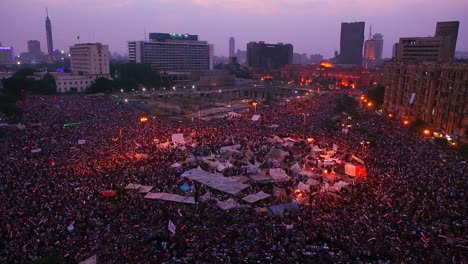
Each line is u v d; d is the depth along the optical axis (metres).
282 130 89.06
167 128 89.94
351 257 32.22
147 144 72.94
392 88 126.56
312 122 100.12
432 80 99.12
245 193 49.06
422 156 64.75
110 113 112.25
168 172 55.81
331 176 55.50
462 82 86.50
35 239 34.41
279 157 63.78
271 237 35.19
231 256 31.72
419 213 40.34
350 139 78.38
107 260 31.31
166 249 33.41
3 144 70.50
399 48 192.38
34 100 138.62
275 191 49.59
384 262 30.58
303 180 54.06
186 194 47.84
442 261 31.02
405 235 35.69
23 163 57.34
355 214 40.56
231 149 67.62
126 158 62.34
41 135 78.94
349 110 120.12
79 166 57.00
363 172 54.28
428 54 181.25
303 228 37.47
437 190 47.09
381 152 67.12
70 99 146.00
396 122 108.62
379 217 39.44
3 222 37.44
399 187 48.50
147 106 138.38
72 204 42.69
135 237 35.62
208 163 60.78
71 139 76.31
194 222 39.62
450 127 90.62
